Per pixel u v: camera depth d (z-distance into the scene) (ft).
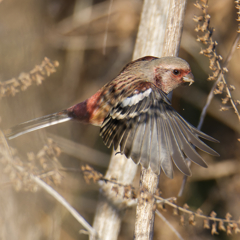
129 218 40.86
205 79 48.01
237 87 44.47
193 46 46.55
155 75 24.41
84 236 37.35
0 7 26.53
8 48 25.58
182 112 48.70
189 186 43.50
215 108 46.80
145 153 18.61
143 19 28.96
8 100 24.11
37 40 29.81
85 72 47.55
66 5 47.73
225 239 39.81
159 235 39.42
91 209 38.29
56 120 24.93
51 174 20.31
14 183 19.54
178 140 18.93
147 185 20.81
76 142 42.73
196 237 39.17
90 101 25.23
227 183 43.88
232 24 46.65
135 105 20.86
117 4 46.73
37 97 26.96
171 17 23.35
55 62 21.77
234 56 44.50
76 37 45.70
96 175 21.07
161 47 28.53
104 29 47.42
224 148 47.11
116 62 47.98
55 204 28.68
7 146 19.47
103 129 21.52
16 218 23.15
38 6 32.60
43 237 25.61
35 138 25.00
